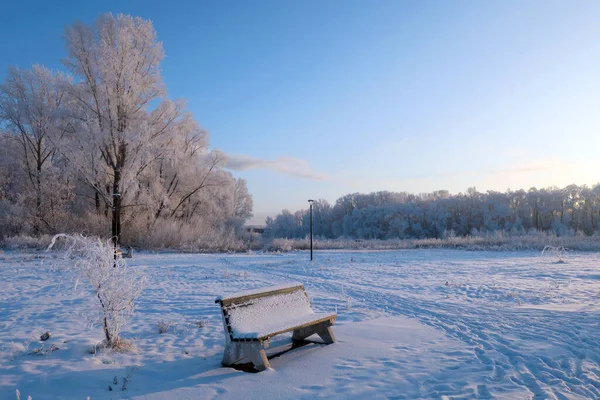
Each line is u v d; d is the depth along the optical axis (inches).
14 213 1421.0
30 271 720.3
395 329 286.7
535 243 1504.7
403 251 1444.4
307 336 255.9
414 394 167.6
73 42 1346.0
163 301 426.3
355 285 563.8
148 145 1348.4
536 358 214.2
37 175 1517.0
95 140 1316.4
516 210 3280.0
